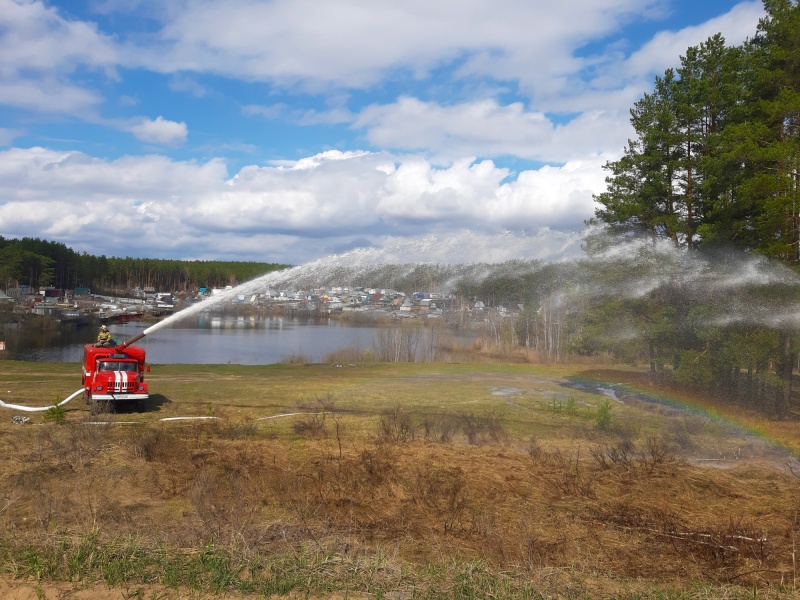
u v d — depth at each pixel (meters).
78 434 13.63
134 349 18.64
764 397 23.98
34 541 6.98
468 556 7.73
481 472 12.01
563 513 9.79
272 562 6.73
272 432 16.06
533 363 43.50
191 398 22.44
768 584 7.22
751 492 11.40
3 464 11.62
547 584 6.64
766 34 24.00
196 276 158.38
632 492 11.15
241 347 56.31
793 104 20.02
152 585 6.04
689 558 8.04
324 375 32.50
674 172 25.31
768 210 19.89
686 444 15.62
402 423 16.41
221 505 9.17
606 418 18.17
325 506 9.72
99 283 147.38
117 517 8.82
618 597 6.41
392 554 7.66
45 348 54.03
